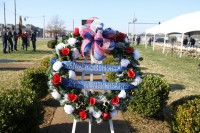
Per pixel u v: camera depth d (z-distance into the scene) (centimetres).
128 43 451
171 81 1158
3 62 1553
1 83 939
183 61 2156
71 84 426
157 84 609
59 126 564
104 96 432
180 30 2453
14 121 387
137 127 581
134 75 431
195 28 2203
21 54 2083
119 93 436
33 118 431
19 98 423
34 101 443
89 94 438
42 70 715
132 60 441
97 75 1167
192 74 1413
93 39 430
